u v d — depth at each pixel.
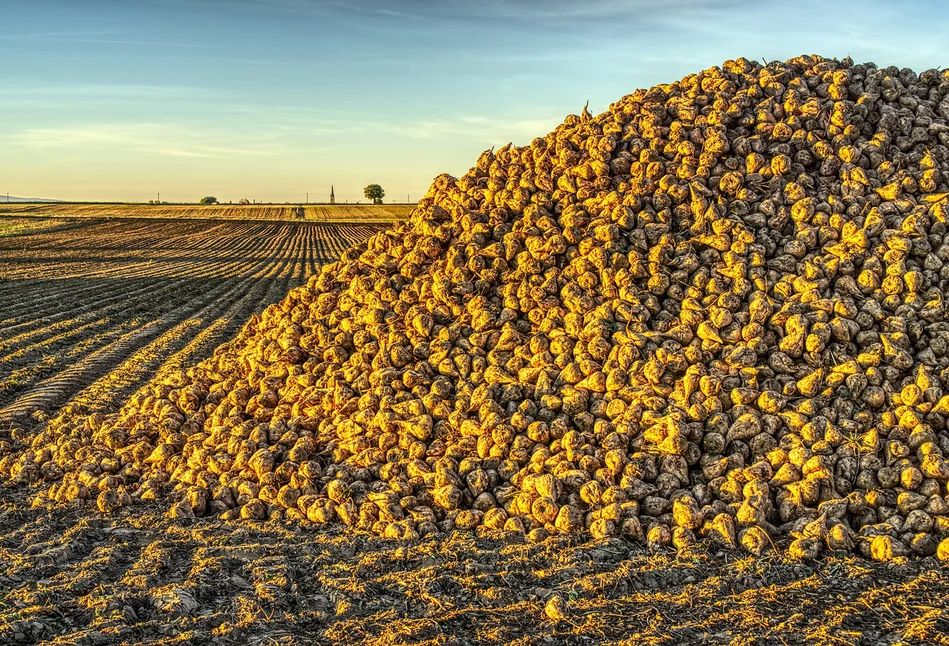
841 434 5.55
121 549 5.52
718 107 7.77
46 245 45.62
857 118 7.50
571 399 6.11
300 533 5.76
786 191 7.09
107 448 7.20
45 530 5.91
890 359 5.86
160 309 20.72
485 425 6.10
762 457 5.66
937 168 7.04
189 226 68.75
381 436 6.29
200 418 7.24
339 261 8.64
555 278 6.96
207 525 5.96
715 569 4.91
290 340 7.61
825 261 6.57
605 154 7.65
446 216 8.27
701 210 7.09
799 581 4.71
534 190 7.89
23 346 14.51
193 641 4.28
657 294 6.71
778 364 6.04
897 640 4.05
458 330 7.03
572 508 5.49
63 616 4.58
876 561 4.94
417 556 5.21
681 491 5.52
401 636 4.25
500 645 4.18
